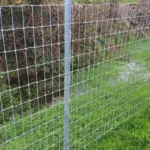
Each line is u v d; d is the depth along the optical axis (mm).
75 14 2980
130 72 3514
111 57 2932
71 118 2883
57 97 3623
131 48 3082
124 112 3205
